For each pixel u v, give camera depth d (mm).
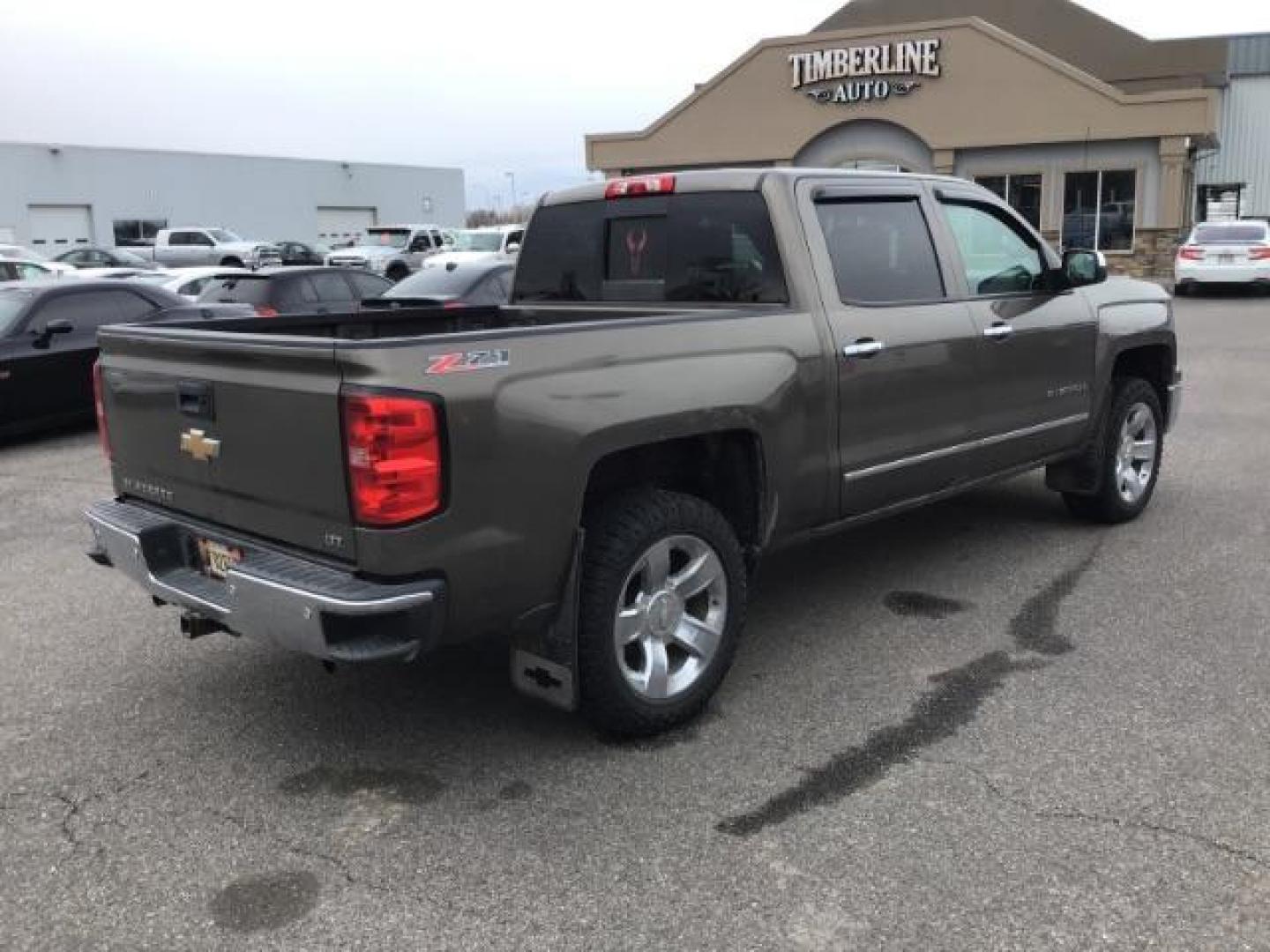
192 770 3840
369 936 2908
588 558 3707
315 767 3844
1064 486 6340
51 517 7617
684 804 3523
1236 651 4590
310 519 3398
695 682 4031
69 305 11055
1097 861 3135
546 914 2979
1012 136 28281
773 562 5988
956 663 4574
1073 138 27688
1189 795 3473
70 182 44031
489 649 4883
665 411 3789
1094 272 5602
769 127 30609
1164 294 6801
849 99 29609
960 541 6273
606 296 5234
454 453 3266
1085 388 5957
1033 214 28953
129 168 45906
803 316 4395
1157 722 3975
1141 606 5145
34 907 3068
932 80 28781
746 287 4605
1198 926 2850
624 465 4023
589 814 3479
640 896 3047
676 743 3941
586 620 3695
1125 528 6469
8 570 6305
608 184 5152
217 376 3611
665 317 3949
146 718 4266
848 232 4711
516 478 3414
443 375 3246
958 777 3633
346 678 4602
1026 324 5465
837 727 4023
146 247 41438
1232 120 38312
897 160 29828
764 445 4176
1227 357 14141
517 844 3322
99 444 10633
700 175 4754
